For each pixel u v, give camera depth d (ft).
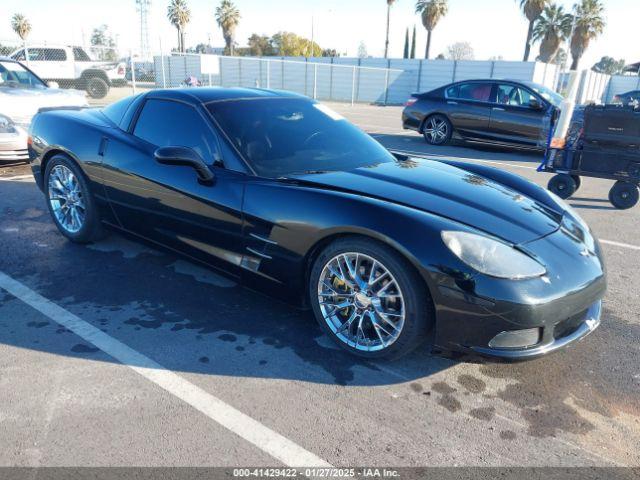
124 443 6.65
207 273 11.96
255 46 228.02
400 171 10.34
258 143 10.23
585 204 20.81
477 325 7.45
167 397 7.60
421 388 8.07
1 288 10.91
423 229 7.68
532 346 7.64
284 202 8.90
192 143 10.59
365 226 7.93
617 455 6.79
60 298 10.55
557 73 93.66
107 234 13.41
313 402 7.61
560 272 7.82
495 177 11.38
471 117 34.04
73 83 56.29
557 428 7.28
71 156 12.60
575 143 20.80
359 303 8.44
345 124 12.26
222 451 6.59
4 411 7.16
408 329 7.96
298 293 9.19
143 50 61.00
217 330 9.50
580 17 135.54
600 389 8.24
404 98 109.40
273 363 8.55
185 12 159.22
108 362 8.40
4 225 14.97
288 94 12.39
